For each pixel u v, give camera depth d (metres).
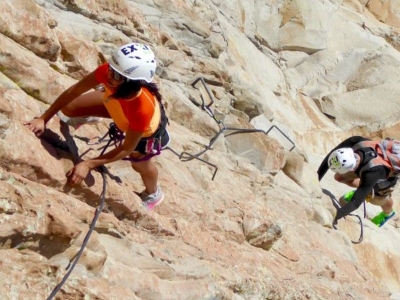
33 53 5.51
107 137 5.73
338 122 12.77
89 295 4.29
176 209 5.96
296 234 7.59
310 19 13.12
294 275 6.63
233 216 6.59
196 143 7.70
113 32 7.45
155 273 4.95
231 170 7.80
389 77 13.36
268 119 10.35
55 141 4.76
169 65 8.52
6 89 4.79
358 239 9.06
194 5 10.16
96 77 4.42
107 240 4.76
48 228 4.20
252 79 10.91
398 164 7.90
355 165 7.89
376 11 15.36
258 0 12.94
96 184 4.75
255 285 5.79
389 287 8.94
